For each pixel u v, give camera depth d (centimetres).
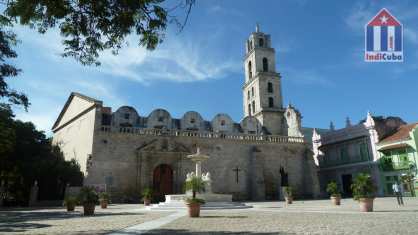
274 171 5088
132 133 4450
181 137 4697
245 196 4819
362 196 2094
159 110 5441
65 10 1038
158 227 1391
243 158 4972
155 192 4412
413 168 4256
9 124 3628
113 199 4131
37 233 1220
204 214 2100
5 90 2400
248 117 6134
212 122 5856
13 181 3912
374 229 1189
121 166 4291
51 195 4372
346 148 5406
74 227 1432
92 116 4425
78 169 4488
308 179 5181
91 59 1173
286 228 1266
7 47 2247
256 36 7000
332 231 1155
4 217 2080
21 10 1020
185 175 4562
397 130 4850
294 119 5825
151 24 1060
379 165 4734
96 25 1091
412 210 2073
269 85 6644
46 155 4869
